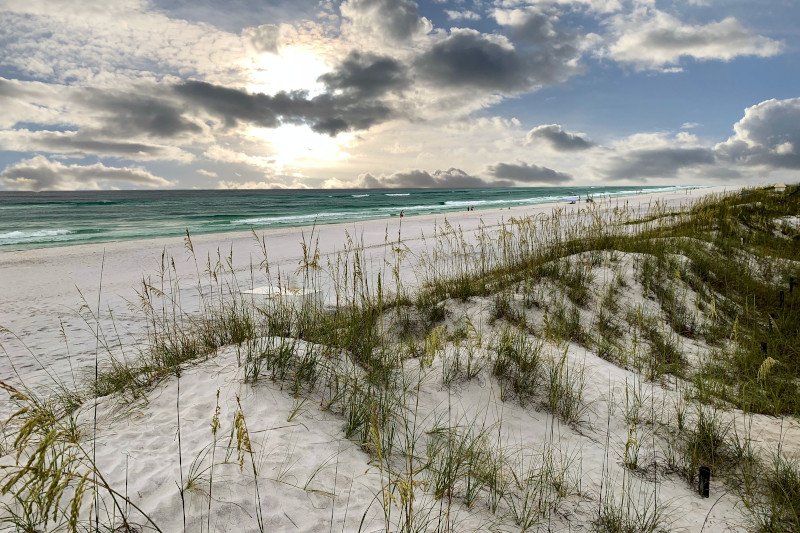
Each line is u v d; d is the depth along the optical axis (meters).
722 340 7.51
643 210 26.83
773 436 4.51
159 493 2.95
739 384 5.84
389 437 3.86
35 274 15.52
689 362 6.65
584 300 8.38
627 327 7.71
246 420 3.78
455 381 4.97
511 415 4.61
